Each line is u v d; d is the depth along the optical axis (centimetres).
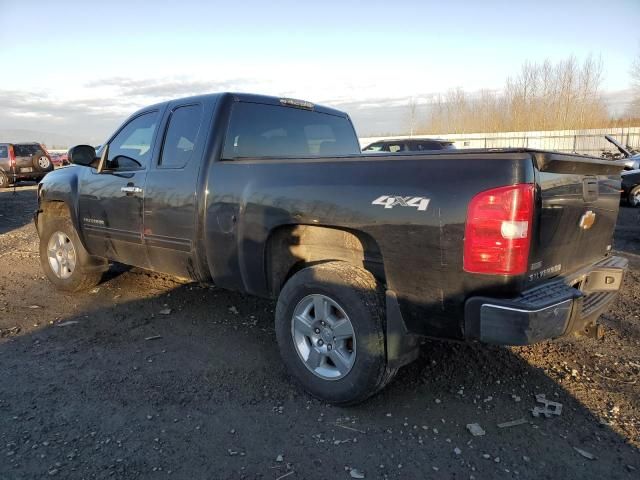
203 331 456
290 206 330
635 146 3192
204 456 279
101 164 494
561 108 4516
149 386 356
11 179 2072
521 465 271
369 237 307
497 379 360
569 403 330
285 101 454
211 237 384
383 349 303
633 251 809
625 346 416
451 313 276
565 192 286
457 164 269
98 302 539
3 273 670
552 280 289
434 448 286
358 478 261
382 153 313
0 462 272
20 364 392
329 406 329
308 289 326
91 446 287
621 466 270
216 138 392
